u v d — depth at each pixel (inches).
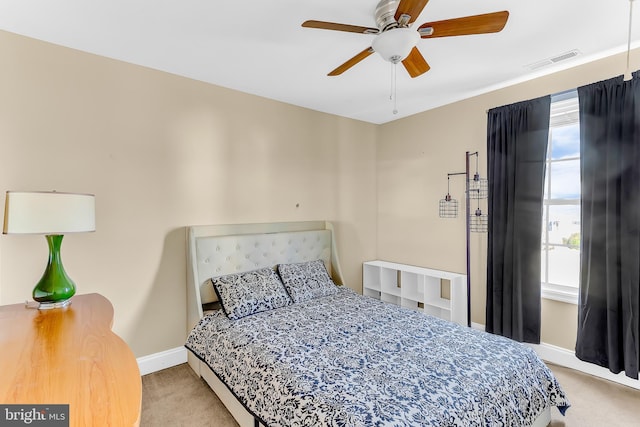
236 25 79.8
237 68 104.2
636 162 87.7
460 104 136.1
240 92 123.4
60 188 88.6
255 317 98.0
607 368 95.8
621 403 85.7
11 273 81.9
